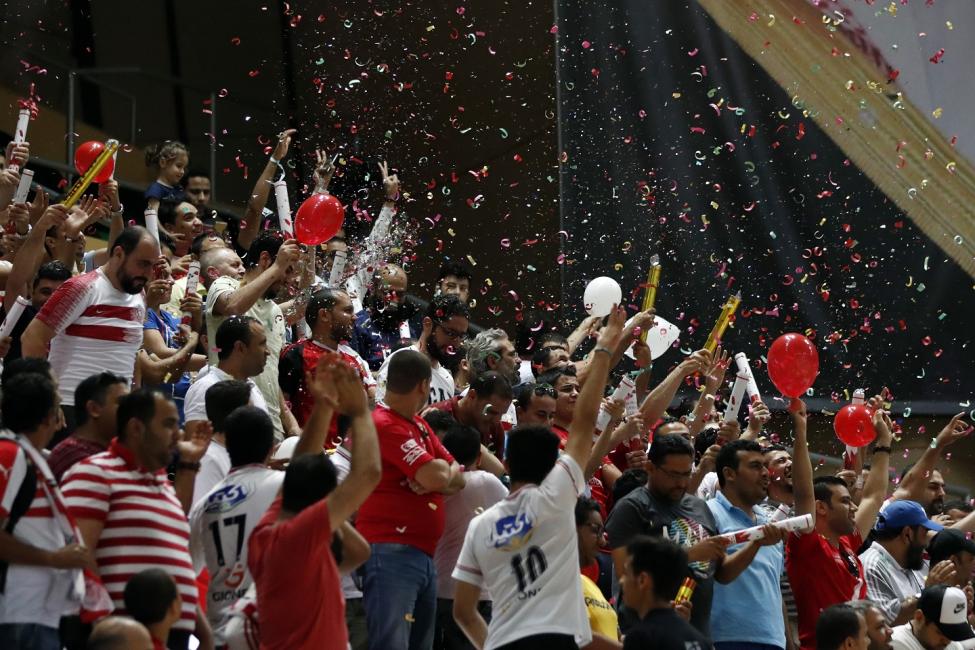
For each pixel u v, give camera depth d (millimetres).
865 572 13570
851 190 19906
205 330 13555
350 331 12805
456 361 14992
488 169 20500
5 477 8195
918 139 20031
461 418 12172
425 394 10695
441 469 10383
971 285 19781
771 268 19750
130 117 21453
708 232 19781
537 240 19969
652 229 19766
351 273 15641
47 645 8328
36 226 12070
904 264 19812
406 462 10406
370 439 8242
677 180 19891
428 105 21062
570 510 9281
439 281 16641
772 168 19906
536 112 20234
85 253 15086
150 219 13445
